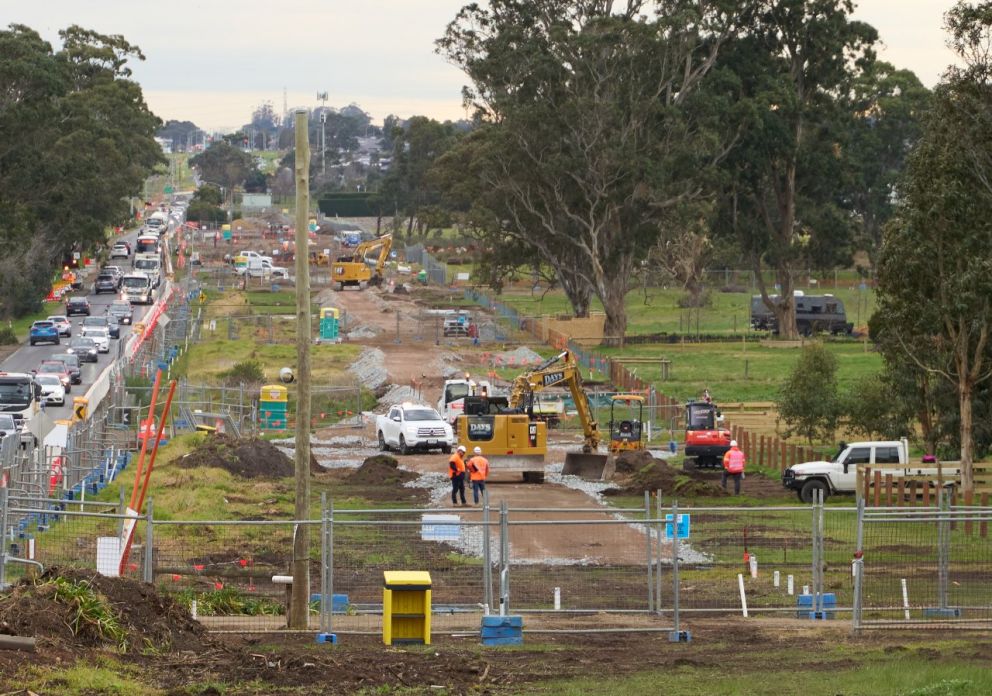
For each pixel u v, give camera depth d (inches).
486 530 2037.4
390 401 7042.3
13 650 1520.7
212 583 2444.6
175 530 3088.1
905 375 4451.3
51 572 1766.7
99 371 7593.5
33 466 3467.0
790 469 4148.6
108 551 2198.6
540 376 4889.3
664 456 5408.5
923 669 1633.9
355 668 1652.3
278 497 3885.3
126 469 4286.4
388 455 5078.7
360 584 2481.5
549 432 6279.5
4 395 5378.9
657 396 6628.9
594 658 1820.9
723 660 1809.8
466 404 4731.8
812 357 5226.4
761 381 7608.3
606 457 4785.9
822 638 2003.0
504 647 1899.6
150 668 1611.7
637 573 2632.9
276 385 6397.6
